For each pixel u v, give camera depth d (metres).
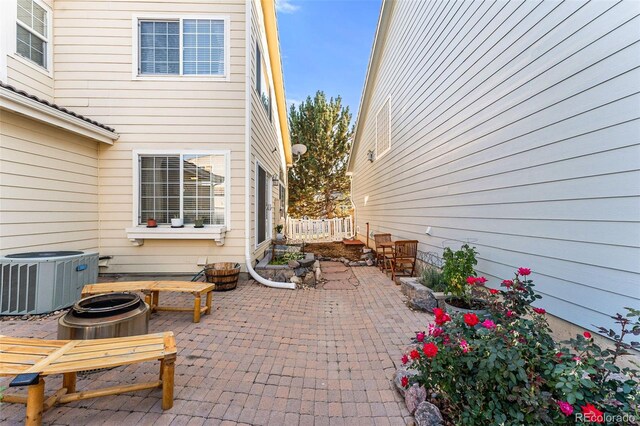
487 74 3.57
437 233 4.92
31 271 3.50
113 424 1.83
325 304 4.30
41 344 2.01
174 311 3.83
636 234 2.00
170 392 1.98
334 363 2.62
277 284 5.14
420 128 5.68
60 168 4.48
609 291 2.17
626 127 2.05
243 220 5.45
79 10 5.27
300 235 12.09
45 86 5.07
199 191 5.41
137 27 5.32
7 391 2.11
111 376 2.34
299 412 1.98
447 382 1.74
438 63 4.90
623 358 2.12
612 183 2.14
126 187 5.30
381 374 2.46
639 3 1.97
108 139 5.15
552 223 2.65
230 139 5.43
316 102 15.45
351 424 1.88
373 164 9.64
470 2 3.94
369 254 8.11
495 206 3.43
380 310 4.05
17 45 4.58
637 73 1.98
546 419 1.42
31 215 4.04
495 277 3.43
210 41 5.41
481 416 1.58
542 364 1.61
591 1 2.28
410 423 1.89
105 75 5.30
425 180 5.42
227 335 3.16
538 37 2.78
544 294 2.73
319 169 15.42
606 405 1.44
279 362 2.62
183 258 5.38
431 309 3.89
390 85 7.83
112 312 2.56
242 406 2.03
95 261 4.21
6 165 3.72
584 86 2.34
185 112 5.38
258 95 6.40
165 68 5.39
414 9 6.05
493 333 1.75
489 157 3.54
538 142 2.79
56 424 1.82
